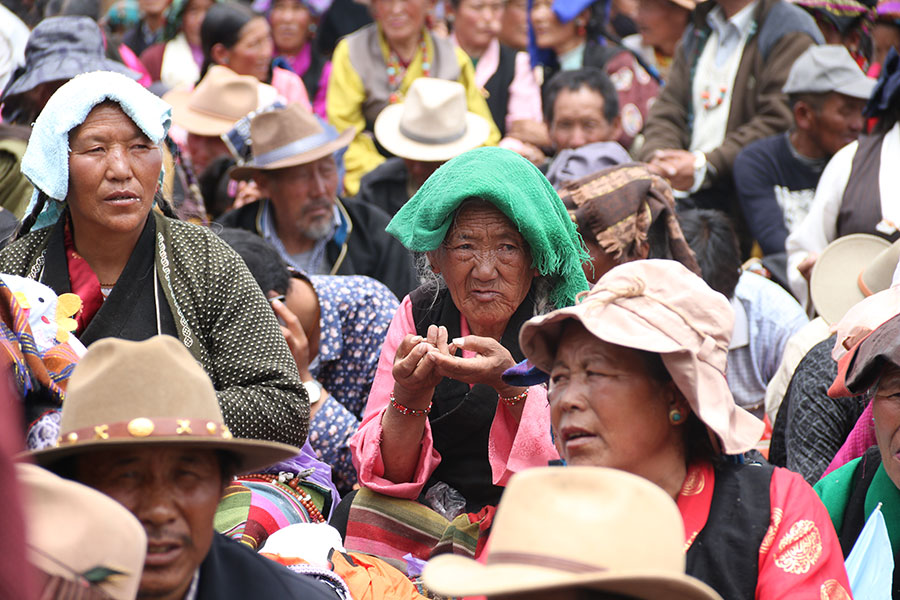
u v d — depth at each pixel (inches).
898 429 293.0
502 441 323.0
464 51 821.2
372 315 453.1
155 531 226.2
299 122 552.4
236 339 335.9
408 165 644.7
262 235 558.3
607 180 407.2
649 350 247.3
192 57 847.1
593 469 208.7
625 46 808.9
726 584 251.4
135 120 327.6
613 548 201.2
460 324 349.7
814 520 259.0
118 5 902.4
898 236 532.4
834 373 392.8
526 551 202.8
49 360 292.0
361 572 299.7
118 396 224.8
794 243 559.5
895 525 306.5
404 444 328.8
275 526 339.6
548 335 266.7
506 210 327.9
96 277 334.3
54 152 324.8
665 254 416.2
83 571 202.7
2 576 159.8
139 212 328.5
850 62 608.4
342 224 562.9
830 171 555.8
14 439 166.2
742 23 678.5
